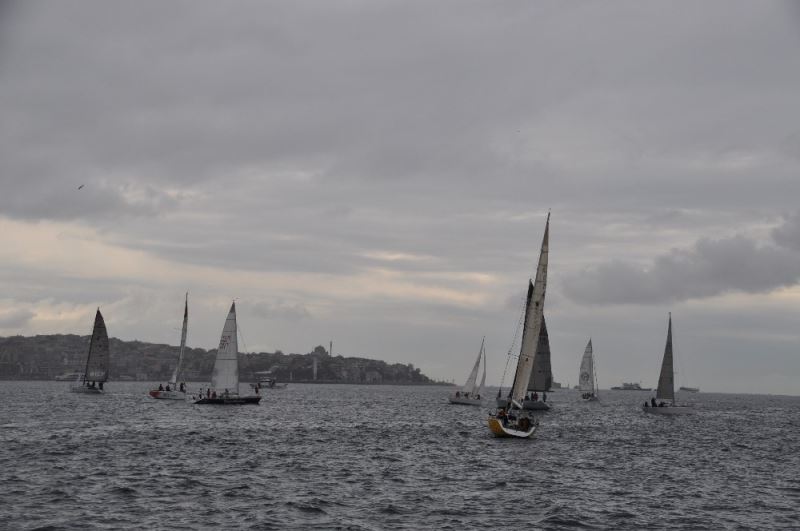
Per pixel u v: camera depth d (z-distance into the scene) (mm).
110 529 34094
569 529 36469
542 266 77375
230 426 83375
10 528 33906
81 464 50656
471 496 43406
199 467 50938
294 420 97312
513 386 78688
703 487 48938
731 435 92812
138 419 89750
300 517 37156
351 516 37688
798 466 61312
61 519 35531
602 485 48375
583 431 90500
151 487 43250
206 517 36625
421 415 117562
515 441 73938
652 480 51188
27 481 43938
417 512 38969
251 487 44125
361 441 70938
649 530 36875
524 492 45031
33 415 94875
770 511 41719
